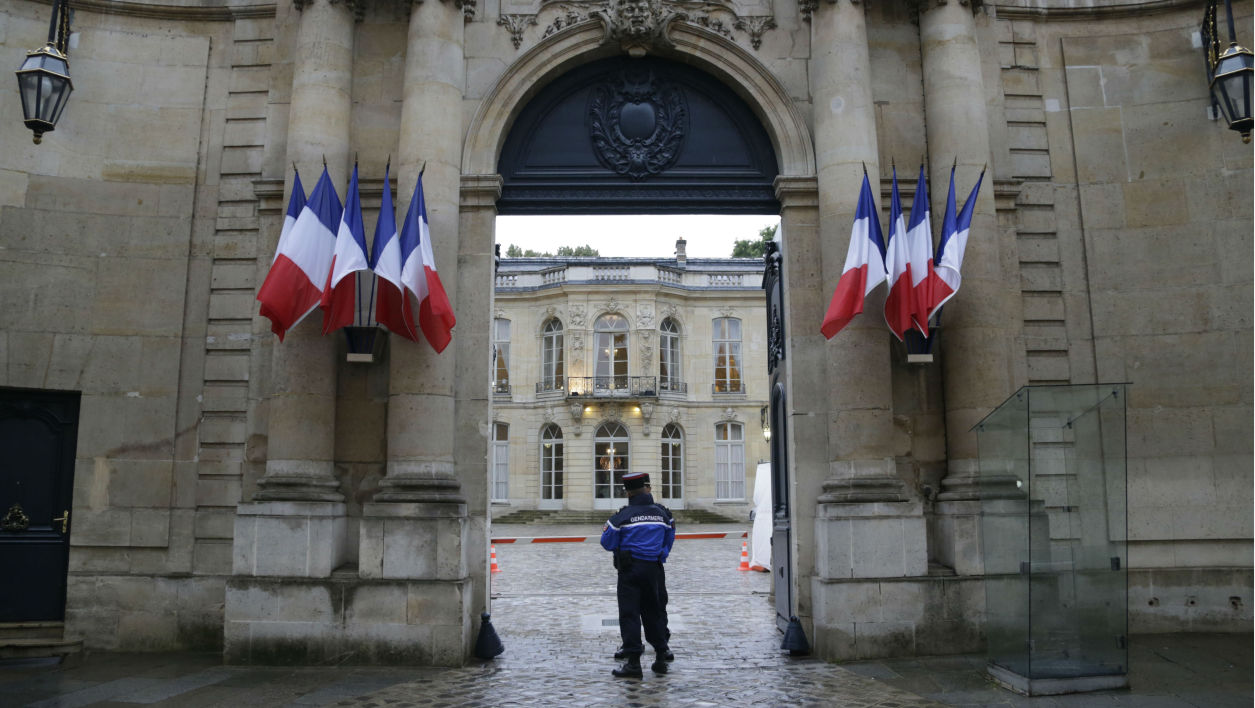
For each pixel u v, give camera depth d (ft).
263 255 31.09
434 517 27.66
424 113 30.17
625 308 127.95
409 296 28.91
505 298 131.75
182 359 31.45
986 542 24.82
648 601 26.58
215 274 31.86
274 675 25.90
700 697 23.08
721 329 132.46
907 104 32.14
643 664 27.45
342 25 31.22
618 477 126.21
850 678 24.97
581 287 127.54
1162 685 23.30
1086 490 22.98
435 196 29.71
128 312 31.55
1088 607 22.90
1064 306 32.24
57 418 31.01
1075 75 33.73
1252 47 33.01
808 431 30.09
